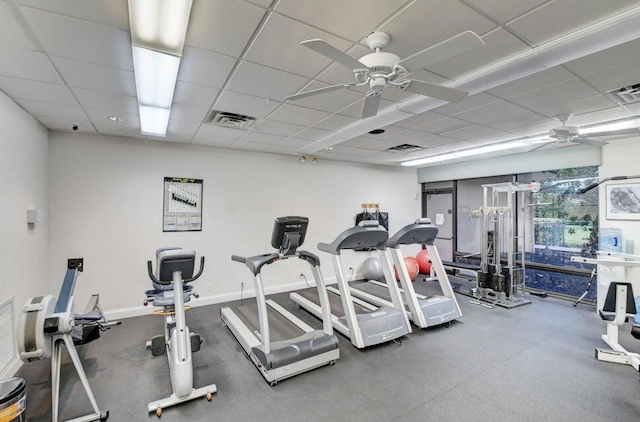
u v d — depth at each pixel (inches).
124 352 132.7
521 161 225.1
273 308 174.9
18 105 120.8
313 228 247.0
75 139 164.6
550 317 173.9
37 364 120.9
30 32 73.5
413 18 70.7
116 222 174.6
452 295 171.9
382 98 119.9
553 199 220.7
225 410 95.1
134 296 178.2
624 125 149.0
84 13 66.8
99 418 89.7
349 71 96.7
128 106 124.7
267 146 201.8
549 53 82.6
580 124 152.9
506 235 238.4
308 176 244.2
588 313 180.1
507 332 153.6
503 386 106.7
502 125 155.9
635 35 73.2
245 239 215.3
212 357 128.5
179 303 103.3
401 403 97.9
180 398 96.7
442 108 130.3
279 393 103.7
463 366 120.7
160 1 60.0
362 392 104.0
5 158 109.3
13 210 115.6
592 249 202.1
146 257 181.9
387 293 205.2
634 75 99.0
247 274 215.8
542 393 102.4
